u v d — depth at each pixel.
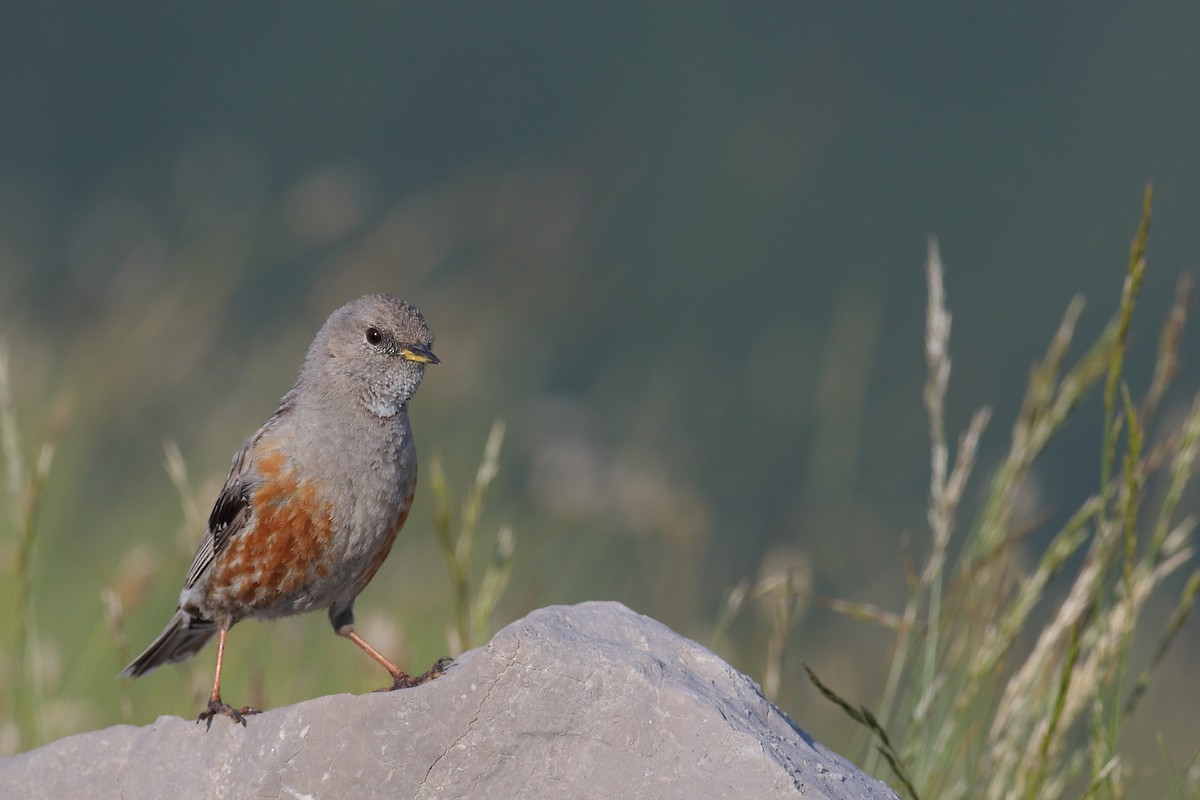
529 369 15.13
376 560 7.45
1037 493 8.02
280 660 9.59
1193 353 37.09
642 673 5.39
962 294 42.81
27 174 36.56
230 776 5.67
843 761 5.52
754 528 16.88
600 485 12.41
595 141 39.69
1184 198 46.47
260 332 14.26
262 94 40.69
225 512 7.24
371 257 14.70
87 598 10.28
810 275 40.25
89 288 13.98
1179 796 7.15
